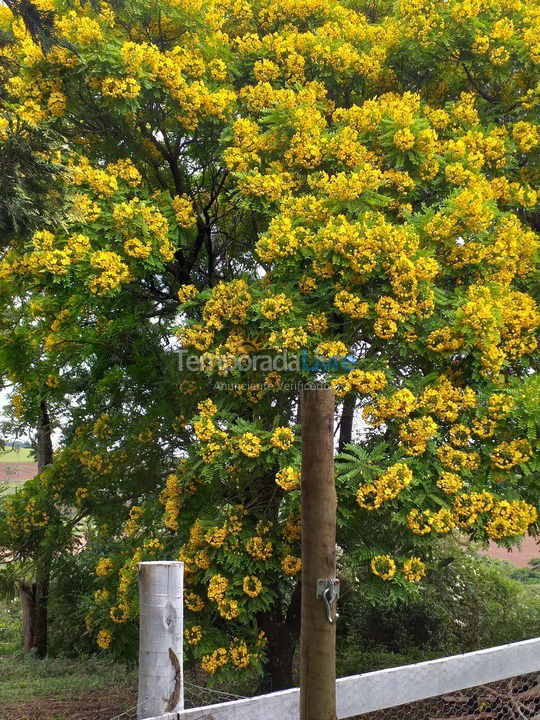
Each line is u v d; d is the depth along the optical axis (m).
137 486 9.89
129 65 8.06
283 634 8.80
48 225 7.38
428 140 8.02
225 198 9.91
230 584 7.27
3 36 8.52
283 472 6.63
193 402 8.80
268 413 7.79
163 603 2.50
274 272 7.46
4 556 10.17
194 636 7.31
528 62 8.83
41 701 9.61
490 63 8.98
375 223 7.16
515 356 7.68
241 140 8.70
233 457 6.89
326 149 8.34
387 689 3.06
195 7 8.88
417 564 6.84
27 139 6.88
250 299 7.30
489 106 9.70
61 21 8.03
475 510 6.75
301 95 8.88
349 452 7.32
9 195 6.66
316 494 2.59
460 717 4.84
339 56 9.30
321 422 2.60
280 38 9.47
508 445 6.97
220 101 8.73
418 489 6.76
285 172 8.49
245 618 7.15
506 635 10.95
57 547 10.25
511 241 7.74
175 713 2.47
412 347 7.06
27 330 10.76
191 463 7.47
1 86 8.28
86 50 8.04
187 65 8.74
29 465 19.89
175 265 9.72
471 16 8.77
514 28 9.19
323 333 7.26
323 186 7.98
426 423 6.76
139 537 9.05
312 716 2.53
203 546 7.48
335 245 6.93
